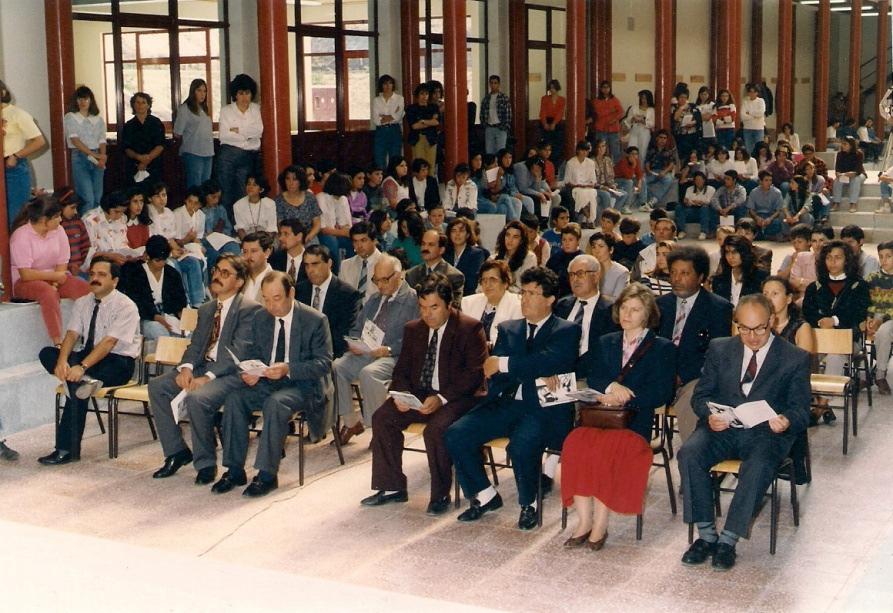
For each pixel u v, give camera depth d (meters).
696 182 18.92
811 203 18.72
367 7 16.77
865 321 8.82
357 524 6.31
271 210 11.73
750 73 26.89
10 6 11.48
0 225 8.90
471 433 6.35
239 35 14.84
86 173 11.73
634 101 22.06
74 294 9.00
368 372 7.46
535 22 19.77
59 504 6.70
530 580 5.48
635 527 6.24
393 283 7.77
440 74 18.16
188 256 10.53
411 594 5.31
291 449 7.80
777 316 7.30
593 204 17.17
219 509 6.60
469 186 14.76
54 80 11.73
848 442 7.80
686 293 7.01
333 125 16.64
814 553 5.79
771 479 5.66
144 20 13.73
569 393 6.09
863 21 33.72
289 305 7.18
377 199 14.02
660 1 19.80
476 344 6.64
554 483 6.97
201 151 12.83
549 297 6.50
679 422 6.90
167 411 7.23
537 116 20.00
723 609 5.12
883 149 26.91
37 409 8.53
